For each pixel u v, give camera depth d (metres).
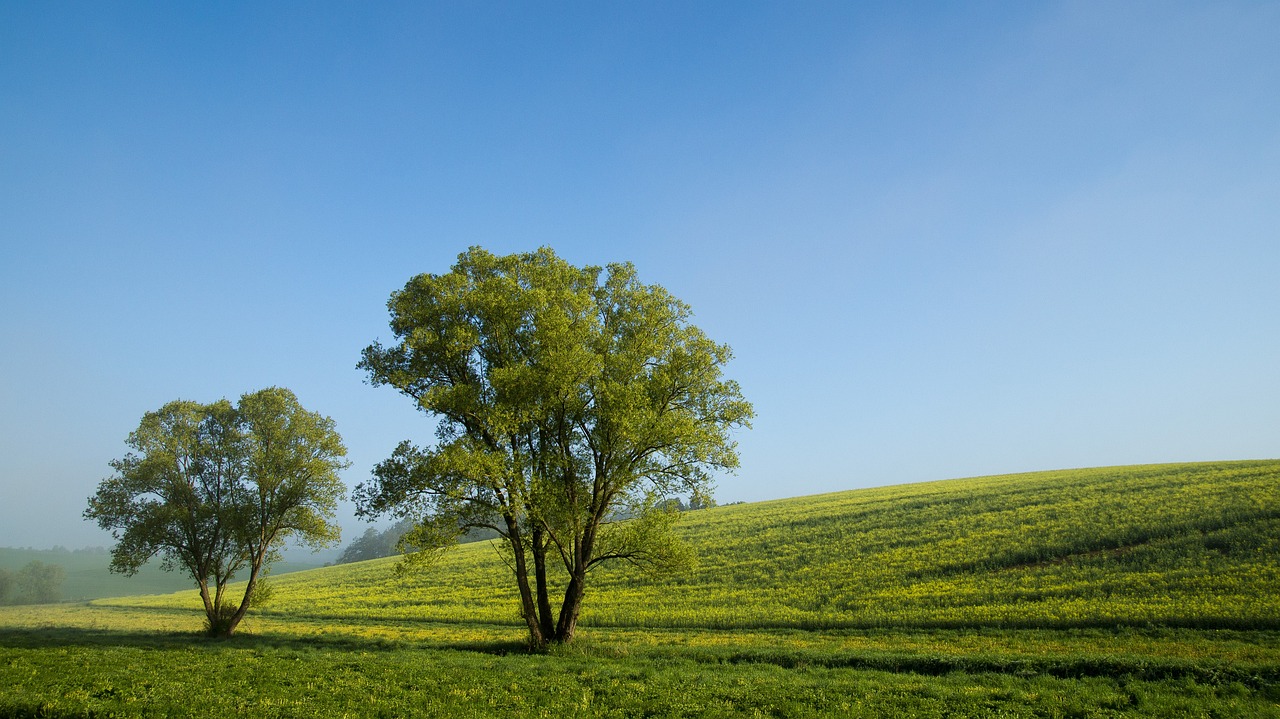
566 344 28.84
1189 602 30.30
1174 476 58.81
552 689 19.69
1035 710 17.12
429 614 50.28
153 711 17.12
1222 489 49.75
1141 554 38.91
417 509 29.67
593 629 39.66
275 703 18.03
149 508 37.22
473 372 31.33
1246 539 37.59
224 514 37.19
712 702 17.94
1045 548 43.09
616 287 33.03
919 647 28.98
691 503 32.12
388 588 67.44
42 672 21.62
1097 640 27.80
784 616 38.41
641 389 29.47
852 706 17.36
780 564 53.03
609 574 57.75
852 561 49.94
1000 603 35.09
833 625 35.69
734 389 31.95
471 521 30.83
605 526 35.28
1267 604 28.36
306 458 39.12
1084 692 18.70
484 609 50.69
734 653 27.45
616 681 20.67
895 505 69.12
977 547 46.97
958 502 64.56
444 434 30.45
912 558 47.56
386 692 19.44
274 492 38.53
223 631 37.12
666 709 17.42
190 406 38.41
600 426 30.30
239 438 38.41
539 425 30.56
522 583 30.44
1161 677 20.28
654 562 31.64
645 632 37.47
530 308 29.73
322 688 19.97
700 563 57.53
